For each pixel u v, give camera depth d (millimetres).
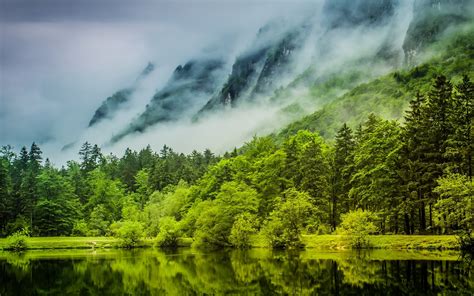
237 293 31312
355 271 37938
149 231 99312
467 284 29969
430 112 61906
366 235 58406
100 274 45438
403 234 63062
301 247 65000
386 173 63062
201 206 86875
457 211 48344
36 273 46969
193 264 52250
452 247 51000
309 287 31906
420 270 36438
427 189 59281
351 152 77938
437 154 59156
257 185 87000
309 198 70188
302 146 88625
